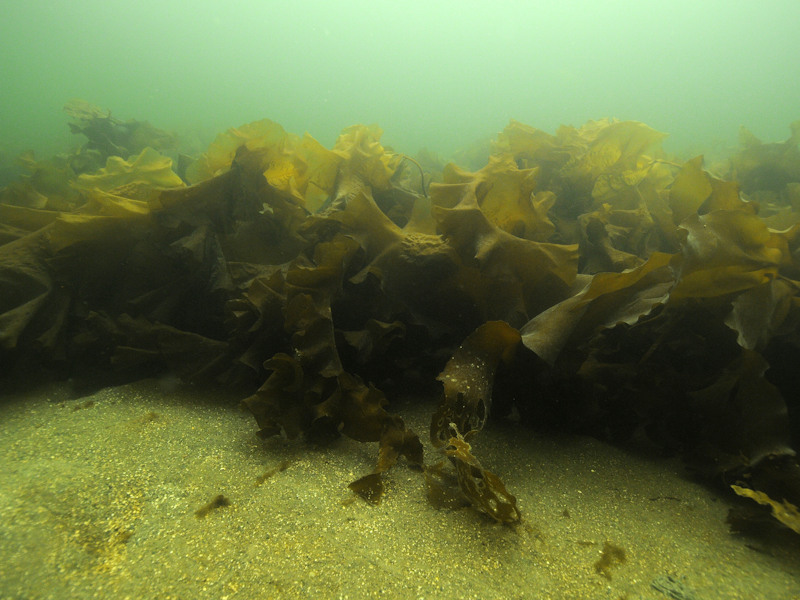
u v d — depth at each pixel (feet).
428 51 80.89
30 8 58.23
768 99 51.21
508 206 3.39
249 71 77.00
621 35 74.13
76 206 4.68
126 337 3.19
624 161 4.38
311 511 2.12
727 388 2.43
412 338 3.06
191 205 3.48
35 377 3.17
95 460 2.36
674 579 1.87
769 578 1.89
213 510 2.09
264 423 2.51
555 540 2.04
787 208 4.32
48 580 1.71
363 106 53.88
